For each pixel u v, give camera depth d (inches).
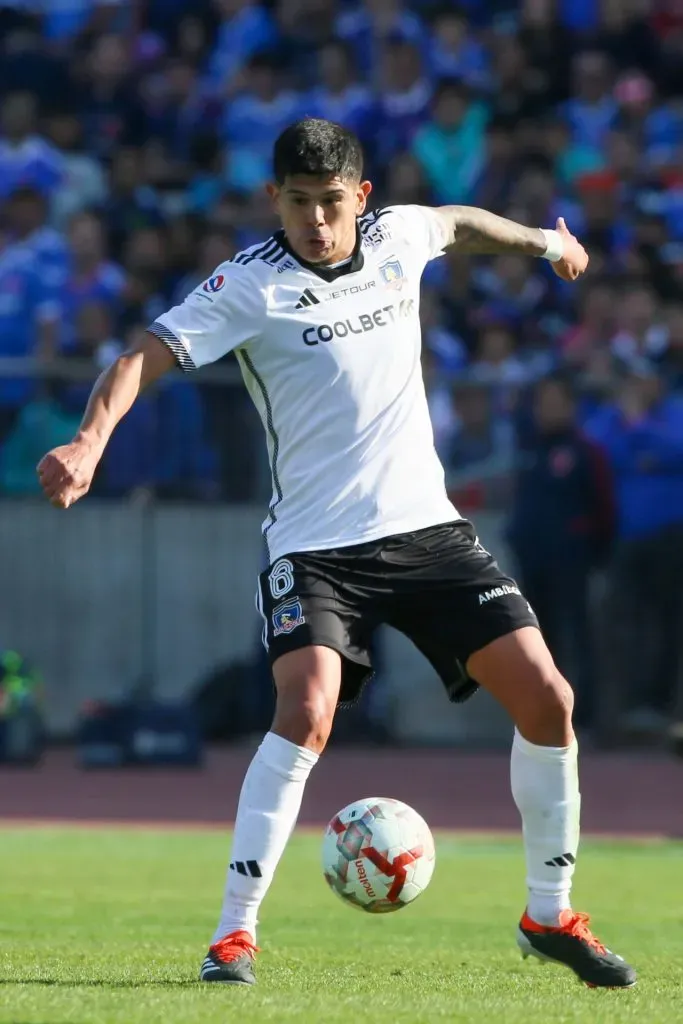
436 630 658.8
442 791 1668.3
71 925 858.1
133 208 2389.3
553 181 2372.0
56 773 1845.5
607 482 1925.4
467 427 1996.8
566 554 1919.3
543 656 647.1
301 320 653.3
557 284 2199.8
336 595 645.9
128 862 1198.9
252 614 2049.7
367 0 2593.5
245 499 2038.6
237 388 2030.0
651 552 1930.4
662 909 978.1
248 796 637.3
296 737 629.6
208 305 650.8
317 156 637.9
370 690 2052.2
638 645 1955.0
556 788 649.6
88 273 2180.1
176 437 2014.0
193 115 2568.9
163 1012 524.7
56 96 2655.0
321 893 1051.9
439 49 2578.7
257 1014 523.8
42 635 2025.1
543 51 2559.1
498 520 1989.4
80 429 620.7
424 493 661.9
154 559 2031.3
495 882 1110.4
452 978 661.9
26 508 2016.5
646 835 1384.1
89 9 2827.3
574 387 1987.0
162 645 2036.2
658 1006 575.8
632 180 2357.3
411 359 671.8
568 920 647.1
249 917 636.7
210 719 2043.6
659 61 2608.3
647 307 2069.4
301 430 656.4
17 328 2139.5
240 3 2709.2
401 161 2346.2
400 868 666.8
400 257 677.3
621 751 1963.6
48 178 2444.6
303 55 2650.1
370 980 647.1
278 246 661.9
